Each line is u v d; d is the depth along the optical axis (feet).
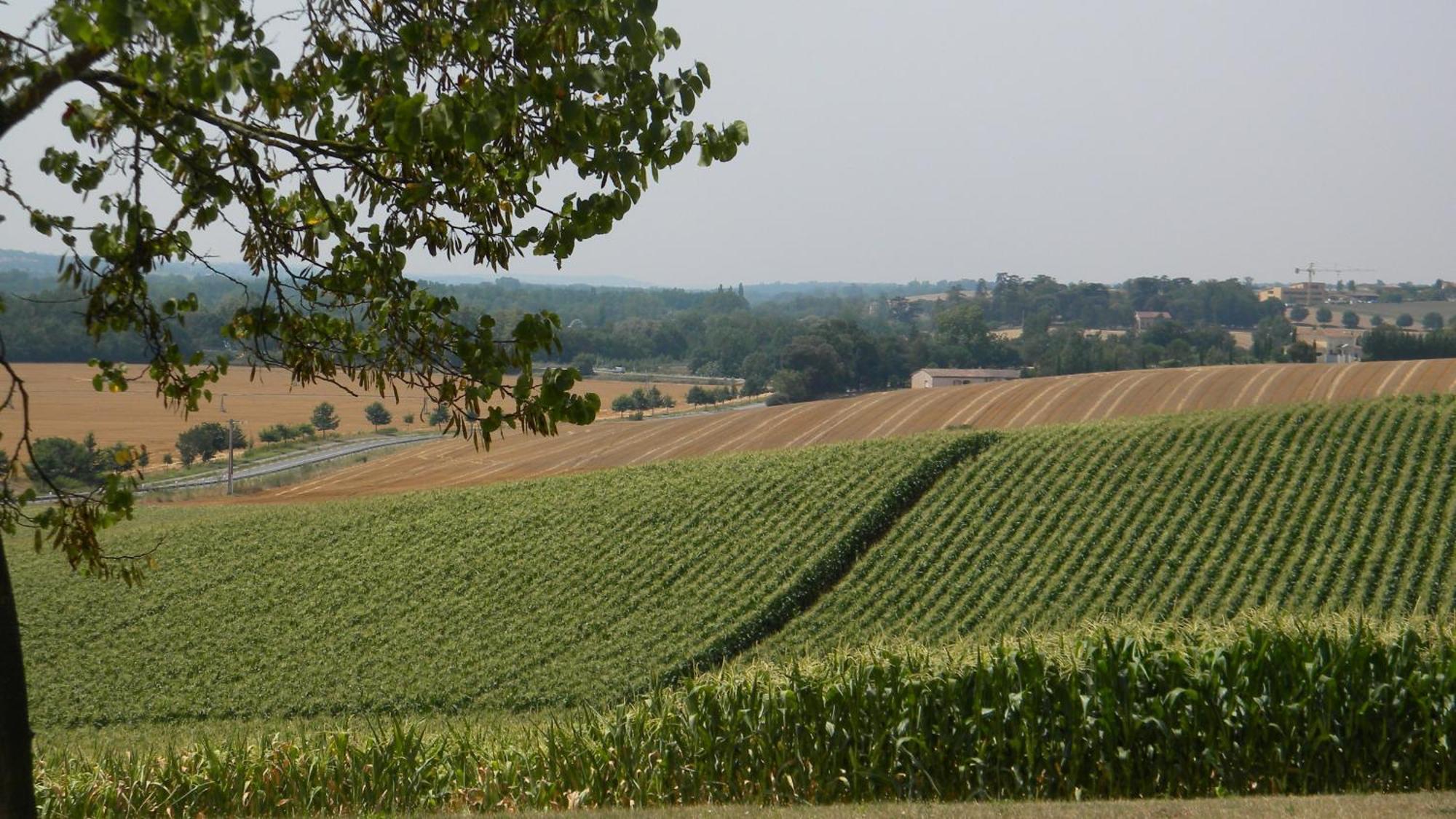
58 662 139.54
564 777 51.62
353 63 29.25
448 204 34.99
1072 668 51.60
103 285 36.01
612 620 141.49
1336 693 49.57
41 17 25.70
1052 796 50.24
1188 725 50.16
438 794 50.83
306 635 144.05
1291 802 38.55
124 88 29.76
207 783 51.03
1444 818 34.55
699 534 165.17
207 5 23.63
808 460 188.65
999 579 140.56
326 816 46.57
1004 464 175.11
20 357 433.07
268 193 36.14
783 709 52.47
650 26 30.78
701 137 32.73
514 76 30.78
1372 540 136.36
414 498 198.70
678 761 51.96
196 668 135.85
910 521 161.17
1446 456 151.02
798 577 145.18
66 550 35.27
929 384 525.34
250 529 185.98
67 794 49.19
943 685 52.16
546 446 294.25
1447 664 49.24
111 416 401.29
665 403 514.68
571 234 32.91
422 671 129.80
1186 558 139.85
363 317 37.91
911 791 50.65
